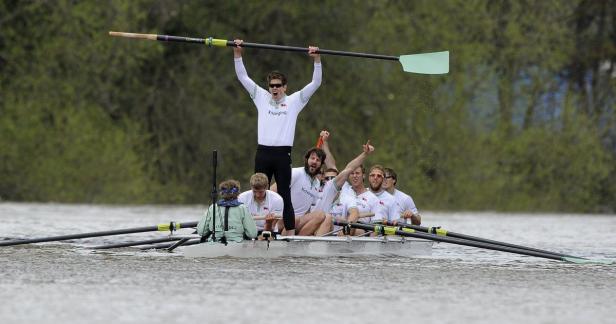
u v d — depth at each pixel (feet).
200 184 546.26
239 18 540.93
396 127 533.55
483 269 183.32
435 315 124.36
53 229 283.38
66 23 503.20
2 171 499.10
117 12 501.15
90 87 508.94
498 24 551.18
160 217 359.87
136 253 201.16
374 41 535.19
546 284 159.53
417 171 528.22
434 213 490.90
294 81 542.16
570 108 552.82
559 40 549.54
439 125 529.86
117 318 118.52
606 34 587.68
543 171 550.77
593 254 237.25
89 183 497.87
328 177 216.33
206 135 542.57
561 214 522.06
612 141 577.84
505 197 540.11
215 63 544.62
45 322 115.55
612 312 130.00
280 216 192.75
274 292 141.69
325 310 126.41
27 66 506.07
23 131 496.23
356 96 540.11
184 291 141.18
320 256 196.95
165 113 544.21
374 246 206.28
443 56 204.13
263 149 196.65
